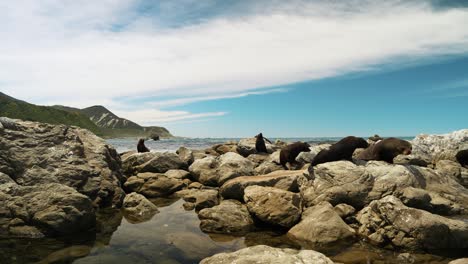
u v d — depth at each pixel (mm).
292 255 5281
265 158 19938
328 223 7734
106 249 6770
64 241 7320
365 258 6484
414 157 15500
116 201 11289
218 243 7328
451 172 15711
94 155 12500
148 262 6059
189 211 10383
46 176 10133
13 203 8328
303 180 10594
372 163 11445
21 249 6762
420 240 6914
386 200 7750
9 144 10375
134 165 16750
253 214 8875
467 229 7039
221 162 15672
